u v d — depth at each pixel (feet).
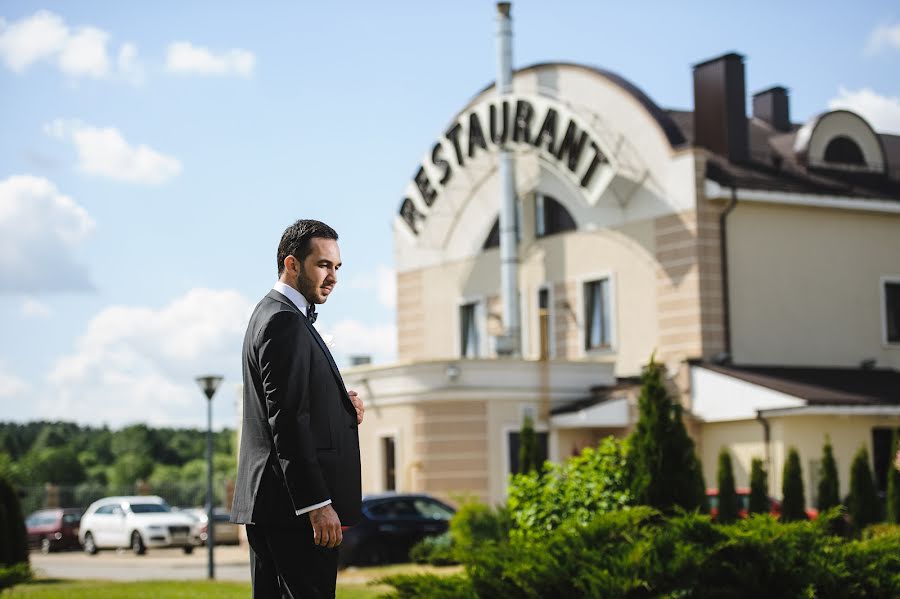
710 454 94.12
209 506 80.94
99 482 295.69
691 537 33.73
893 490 65.77
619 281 103.86
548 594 33.17
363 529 83.76
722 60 104.22
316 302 18.81
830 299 102.06
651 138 101.30
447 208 122.11
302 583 17.80
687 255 97.45
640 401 45.14
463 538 72.95
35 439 351.87
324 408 18.12
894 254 106.01
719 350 96.53
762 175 101.76
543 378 100.68
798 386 88.79
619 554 33.27
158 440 338.95
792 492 70.08
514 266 110.22
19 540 77.71
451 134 117.50
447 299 122.52
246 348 18.35
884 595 32.63
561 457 100.01
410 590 35.86
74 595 59.77
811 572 32.50
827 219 102.89
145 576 88.58
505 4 114.83
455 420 99.09
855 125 107.45
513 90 115.75
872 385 93.76
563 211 111.14
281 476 17.88
